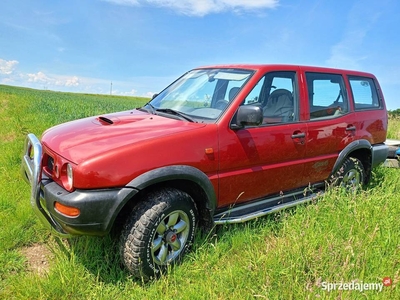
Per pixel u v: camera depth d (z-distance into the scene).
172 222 2.80
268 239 3.33
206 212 3.10
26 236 3.33
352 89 4.57
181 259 2.91
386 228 3.18
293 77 3.82
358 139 4.52
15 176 4.89
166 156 2.71
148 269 2.66
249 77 3.42
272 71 3.58
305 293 2.33
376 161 4.90
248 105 3.24
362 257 2.70
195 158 2.87
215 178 3.04
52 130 3.39
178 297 2.40
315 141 3.90
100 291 2.54
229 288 2.48
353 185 4.55
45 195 2.60
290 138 3.62
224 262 2.96
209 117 3.19
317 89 4.05
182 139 2.82
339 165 4.28
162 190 2.79
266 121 3.47
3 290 2.57
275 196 3.76
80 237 3.05
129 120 3.29
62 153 2.65
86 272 2.74
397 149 6.18
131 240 2.60
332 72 4.32
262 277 2.55
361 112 4.61
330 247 2.75
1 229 3.40
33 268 2.91
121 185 2.51
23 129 8.84
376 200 3.84
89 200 2.40
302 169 3.85
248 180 3.32
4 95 27.36
